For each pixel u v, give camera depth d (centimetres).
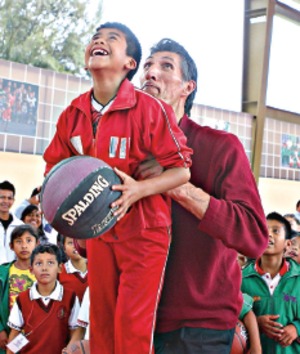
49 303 356
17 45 1039
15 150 607
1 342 378
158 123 174
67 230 159
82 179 158
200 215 189
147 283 177
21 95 609
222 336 199
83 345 237
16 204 643
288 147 895
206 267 197
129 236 177
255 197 199
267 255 334
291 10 857
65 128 185
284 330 322
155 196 182
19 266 405
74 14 1079
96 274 185
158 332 197
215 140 204
